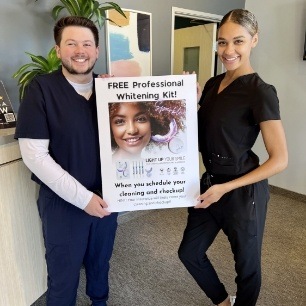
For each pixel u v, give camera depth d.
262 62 3.35
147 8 2.55
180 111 1.25
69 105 1.24
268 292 1.83
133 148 1.26
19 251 1.48
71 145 1.26
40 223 1.59
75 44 1.18
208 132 1.27
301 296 1.80
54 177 1.19
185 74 1.23
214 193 1.22
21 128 1.18
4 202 1.37
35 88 1.21
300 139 3.14
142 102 1.23
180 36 4.01
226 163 1.26
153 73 2.74
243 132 1.22
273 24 3.18
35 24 1.96
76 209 1.33
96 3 1.76
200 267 1.50
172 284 1.89
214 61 3.62
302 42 2.96
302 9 2.91
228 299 1.62
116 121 1.23
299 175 3.21
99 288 1.61
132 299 1.76
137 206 1.32
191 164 1.29
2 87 1.56
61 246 1.36
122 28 2.39
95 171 1.33
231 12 1.20
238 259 1.33
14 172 1.40
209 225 1.43
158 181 1.30
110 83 1.21
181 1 2.81
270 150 1.16
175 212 2.89
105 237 1.50
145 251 2.24
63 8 1.95
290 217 2.84
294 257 2.20
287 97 3.18
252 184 1.26
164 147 1.27
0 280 1.41
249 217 1.25
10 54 1.88
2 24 1.81
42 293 1.67
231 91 1.23
